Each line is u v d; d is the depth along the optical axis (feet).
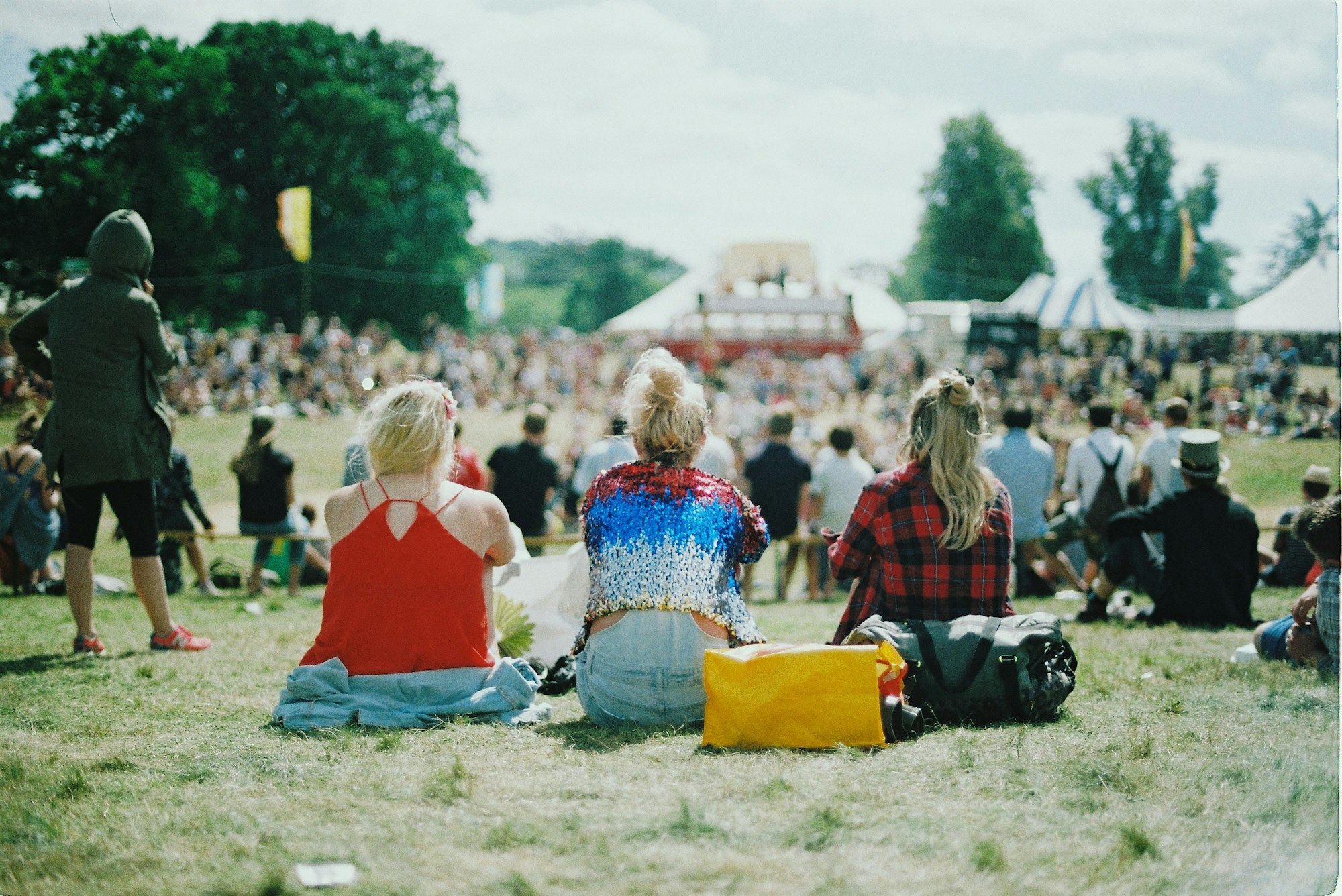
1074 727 13.21
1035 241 233.96
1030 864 8.92
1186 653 18.95
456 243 174.70
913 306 153.28
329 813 10.11
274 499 33.60
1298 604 16.79
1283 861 9.27
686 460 14.06
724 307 152.25
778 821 9.82
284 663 18.16
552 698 15.44
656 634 13.32
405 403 13.87
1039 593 31.17
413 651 13.69
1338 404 60.34
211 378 91.66
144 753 12.10
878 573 14.90
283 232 109.70
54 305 18.60
